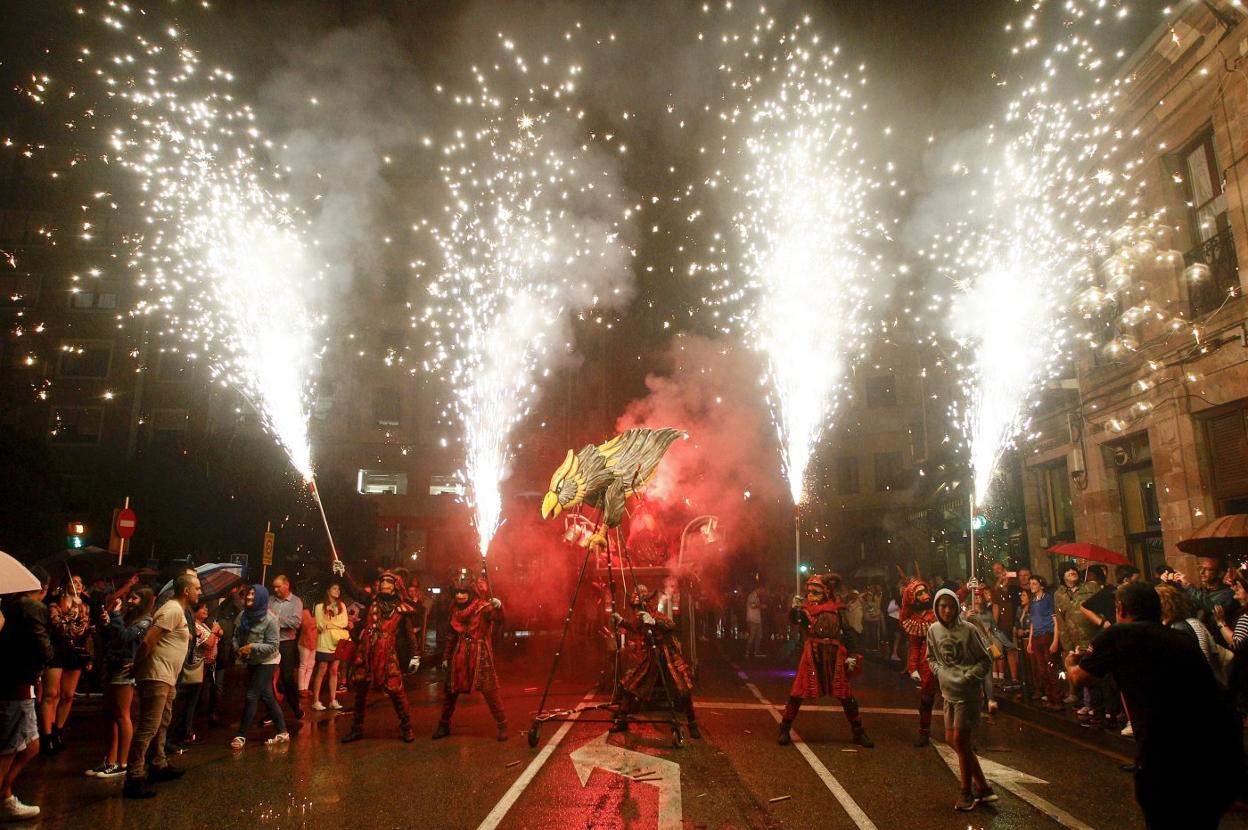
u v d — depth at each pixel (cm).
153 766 733
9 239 3684
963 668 668
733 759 824
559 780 738
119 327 3681
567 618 948
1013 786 722
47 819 624
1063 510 1845
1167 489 1421
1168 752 440
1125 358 1516
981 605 1193
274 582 1067
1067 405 1725
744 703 1204
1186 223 1421
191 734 925
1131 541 1591
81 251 3722
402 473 3831
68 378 3641
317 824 608
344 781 735
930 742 908
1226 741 438
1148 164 1474
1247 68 1230
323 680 1202
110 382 3650
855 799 677
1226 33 1252
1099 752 869
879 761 817
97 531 2952
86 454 3572
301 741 927
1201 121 1351
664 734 958
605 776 752
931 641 693
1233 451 1296
